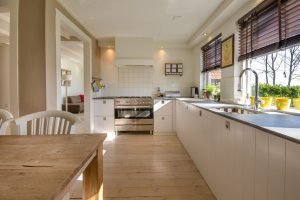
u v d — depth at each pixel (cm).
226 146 184
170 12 353
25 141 125
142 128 507
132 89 558
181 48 563
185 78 566
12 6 280
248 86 307
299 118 162
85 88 471
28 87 284
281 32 220
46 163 89
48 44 287
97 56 530
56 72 293
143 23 407
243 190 152
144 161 321
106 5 324
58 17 302
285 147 105
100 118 502
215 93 427
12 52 281
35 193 63
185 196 220
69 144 119
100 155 133
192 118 320
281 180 108
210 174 232
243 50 305
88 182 131
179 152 365
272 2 233
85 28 436
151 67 561
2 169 82
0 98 532
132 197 218
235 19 316
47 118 169
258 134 132
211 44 438
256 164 134
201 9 339
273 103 250
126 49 502
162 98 507
